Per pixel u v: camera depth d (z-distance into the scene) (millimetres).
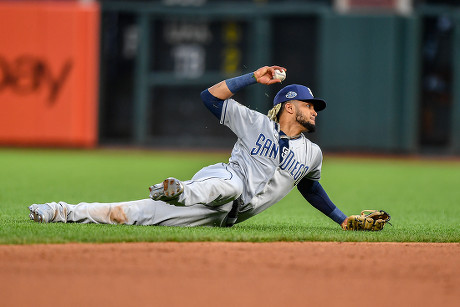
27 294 13516
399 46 72438
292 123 21516
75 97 75688
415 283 15141
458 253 18812
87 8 75375
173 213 21297
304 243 19578
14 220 23516
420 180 53438
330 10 73188
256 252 17875
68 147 78250
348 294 14094
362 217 22531
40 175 50062
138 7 75250
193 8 75438
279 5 74562
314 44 74688
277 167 21312
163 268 15867
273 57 75375
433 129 75125
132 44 76250
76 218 21516
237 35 75625
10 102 75562
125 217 21438
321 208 22812
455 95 74000
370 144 72938
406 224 26766
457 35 73562
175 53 76250
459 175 58594
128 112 77250
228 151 77000
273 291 14156
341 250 18609
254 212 21859
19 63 75312
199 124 76625
